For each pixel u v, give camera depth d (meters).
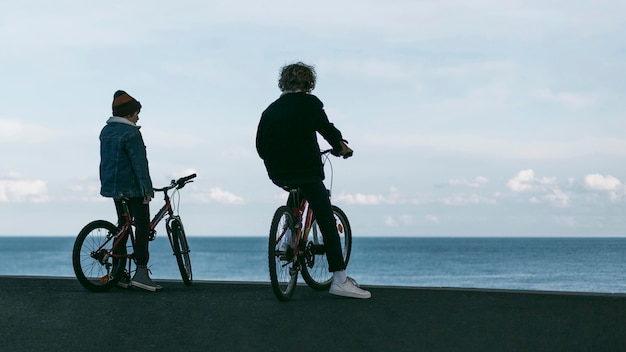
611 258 166.75
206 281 7.10
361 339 4.04
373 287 6.21
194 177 6.85
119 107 6.53
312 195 5.60
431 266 137.12
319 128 5.57
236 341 4.04
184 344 4.00
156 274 127.69
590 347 3.81
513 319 4.57
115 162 6.34
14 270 154.00
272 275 5.25
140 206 6.40
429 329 4.28
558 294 5.62
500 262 147.62
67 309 5.15
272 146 5.54
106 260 6.21
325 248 5.62
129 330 4.38
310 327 4.38
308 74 5.68
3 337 4.20
